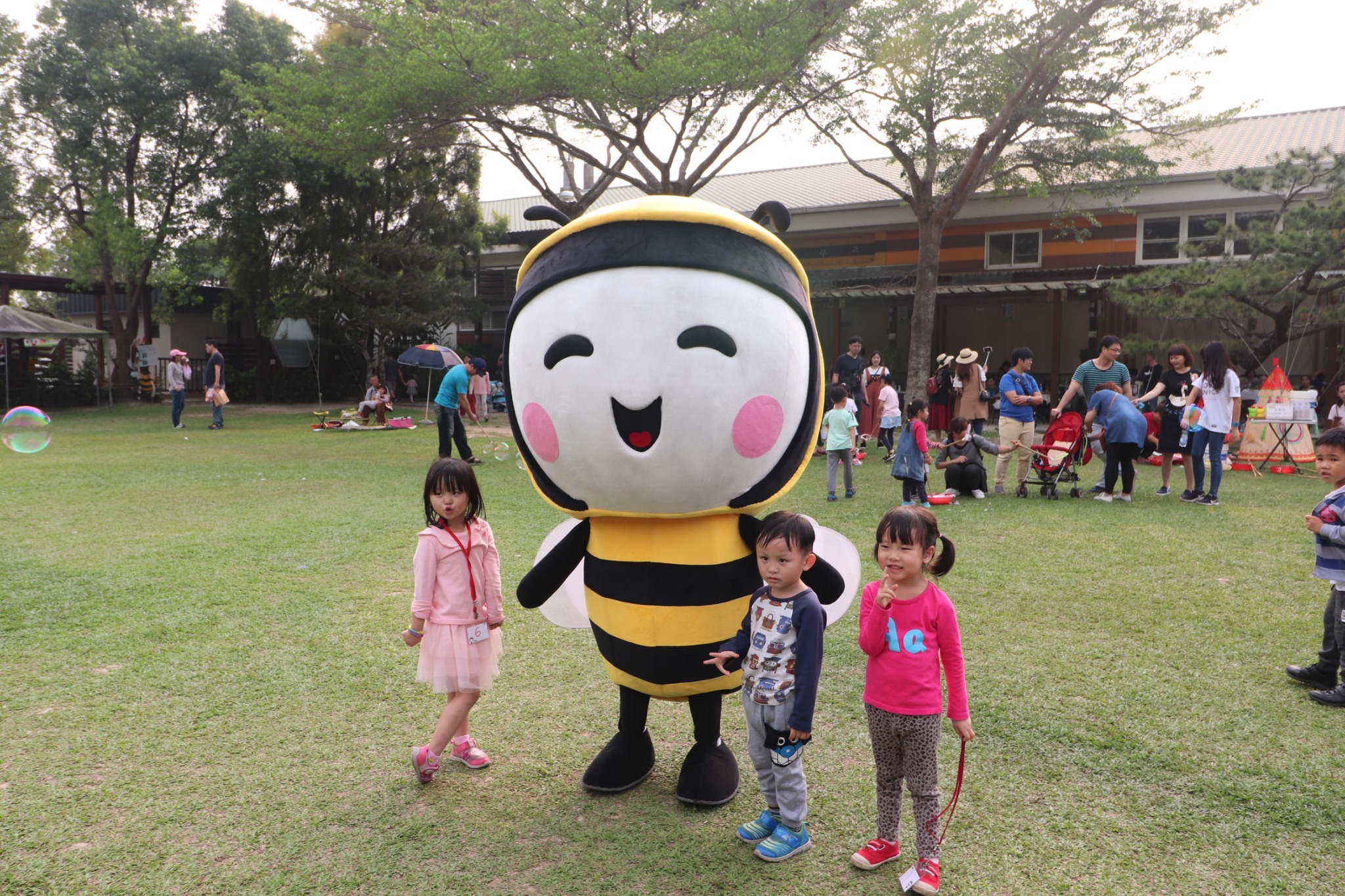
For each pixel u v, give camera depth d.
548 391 3.06
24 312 21.92
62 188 24.70
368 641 4.91
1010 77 15.42
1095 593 5.76
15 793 3.26
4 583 6.03
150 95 22.91
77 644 4.84
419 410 23.88
